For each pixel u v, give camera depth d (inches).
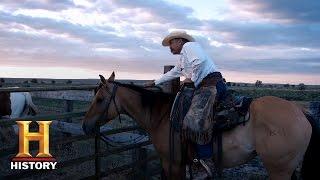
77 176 251.4
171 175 191.0
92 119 197.3
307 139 165.0
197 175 238.5
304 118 166.6
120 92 197.9
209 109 174.4
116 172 232.5
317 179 167.6
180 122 180.1
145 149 251.9
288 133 162.2
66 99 330.3
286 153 163.6
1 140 339.6
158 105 194.4
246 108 172.4
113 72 200.4
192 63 178.1
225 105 174.1
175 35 190.4
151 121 194.9
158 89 234.1
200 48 181.6
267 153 166.4
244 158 174.1
